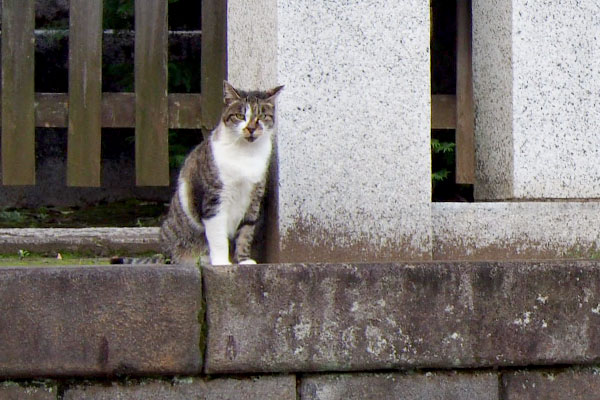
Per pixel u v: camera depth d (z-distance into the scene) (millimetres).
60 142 10062
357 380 5266
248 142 6113
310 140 6016
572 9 6469
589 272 5445
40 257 7730
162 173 8109
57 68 10133
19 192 9984
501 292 5363
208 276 5078
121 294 4984
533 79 6445
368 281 5234
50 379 4980
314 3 5996
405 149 6125
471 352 5336
